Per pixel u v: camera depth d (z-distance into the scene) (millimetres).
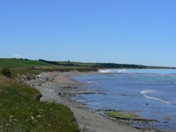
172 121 37594
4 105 15234
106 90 81562
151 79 149500
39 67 193250
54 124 14273
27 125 12477
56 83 98188
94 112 41094
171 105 52875
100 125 29219
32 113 14836
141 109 47250
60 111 18750
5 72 58062
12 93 19953
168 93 78375
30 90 27281
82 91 75312
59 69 196375
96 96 64938
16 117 13320
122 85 103812
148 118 39156
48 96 54562
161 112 44656
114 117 38562
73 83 102500
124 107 49031
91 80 128500
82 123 27484
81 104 50094
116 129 29188
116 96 66375
